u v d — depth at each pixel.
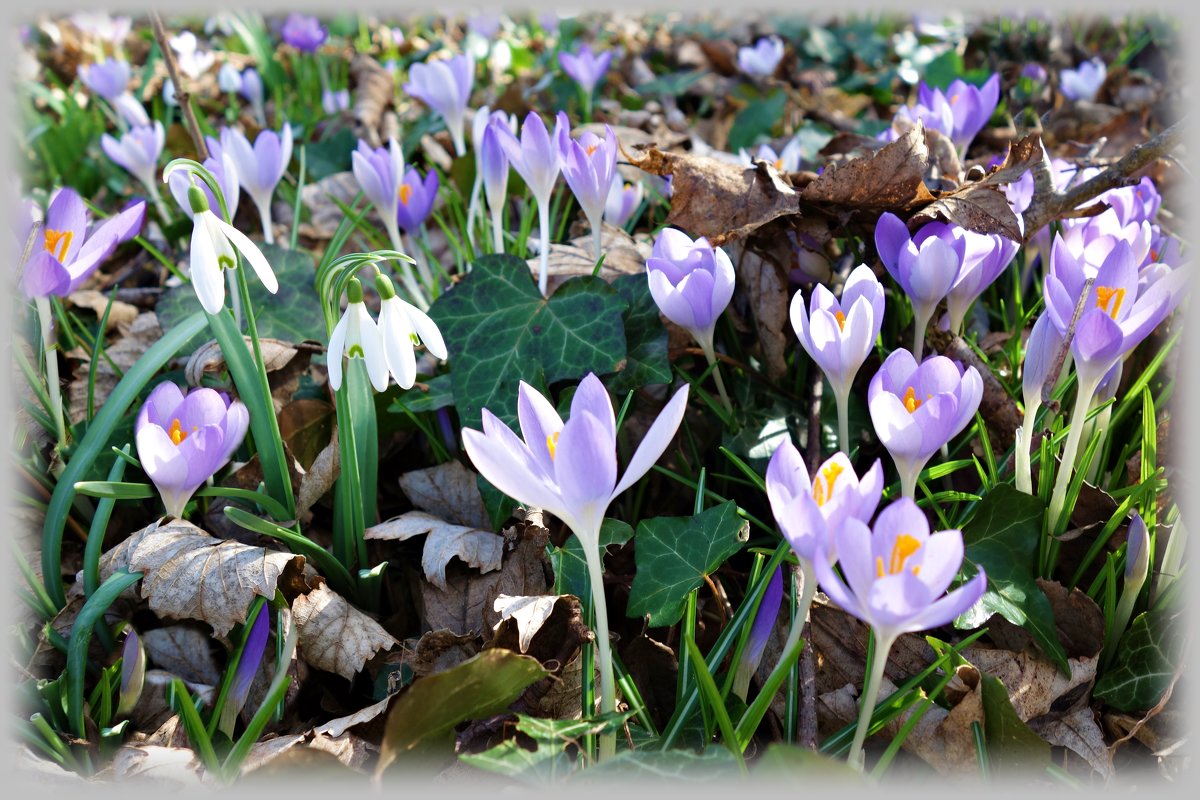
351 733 0.64
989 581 0.66
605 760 0.60
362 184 0.76
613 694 0.61
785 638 0.66
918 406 0.63
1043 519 0.67
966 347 0.71
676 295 0.68
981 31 1.39
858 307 0.64
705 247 0.69
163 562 0.66
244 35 1.36
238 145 0.77
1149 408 0.68
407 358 0.63
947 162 0.77
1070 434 0.65
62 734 0.63
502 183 0.75
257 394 0.68
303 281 0.77
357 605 0.69
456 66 0.85
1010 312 0.80
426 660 0.65
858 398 0.74
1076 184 0.77
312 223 0.92
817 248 0.74
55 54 1.46
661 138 0.94
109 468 0.71
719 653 0.64
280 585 0.66
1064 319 0.64
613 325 0.71
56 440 0.71
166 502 0.66
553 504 0.59
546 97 1.24
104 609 0.64
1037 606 0.66
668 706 0.66
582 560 0.67
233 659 0.65
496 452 0.58
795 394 0.74
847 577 0.57
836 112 1.23
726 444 0.72
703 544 0.66
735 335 0.75
